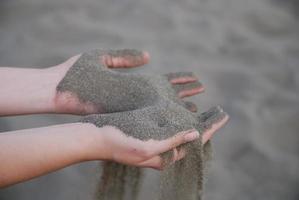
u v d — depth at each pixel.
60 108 1.18
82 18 2.99
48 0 3.19
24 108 1.19
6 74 1.24
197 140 1.00
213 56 2.70
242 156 2.08
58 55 2.65
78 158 0.95
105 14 3.05
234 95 2.39
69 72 1.20
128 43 2.74
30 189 1.87
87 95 1.17
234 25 3.00
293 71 2.60
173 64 2.56
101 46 2.72
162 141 0.93
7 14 3.10
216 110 1.09
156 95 1.10
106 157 0.96
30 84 1.21
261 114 2.28
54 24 2.94
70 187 1.86
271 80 2.53
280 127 2.22
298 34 2.99
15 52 2.71
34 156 0.93
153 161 0.96
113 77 1.18
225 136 2.14
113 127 0.95
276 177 2.00
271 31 3.00
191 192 1.05
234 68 2.59
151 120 0.97
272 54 2.74
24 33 2.88
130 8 3.10
